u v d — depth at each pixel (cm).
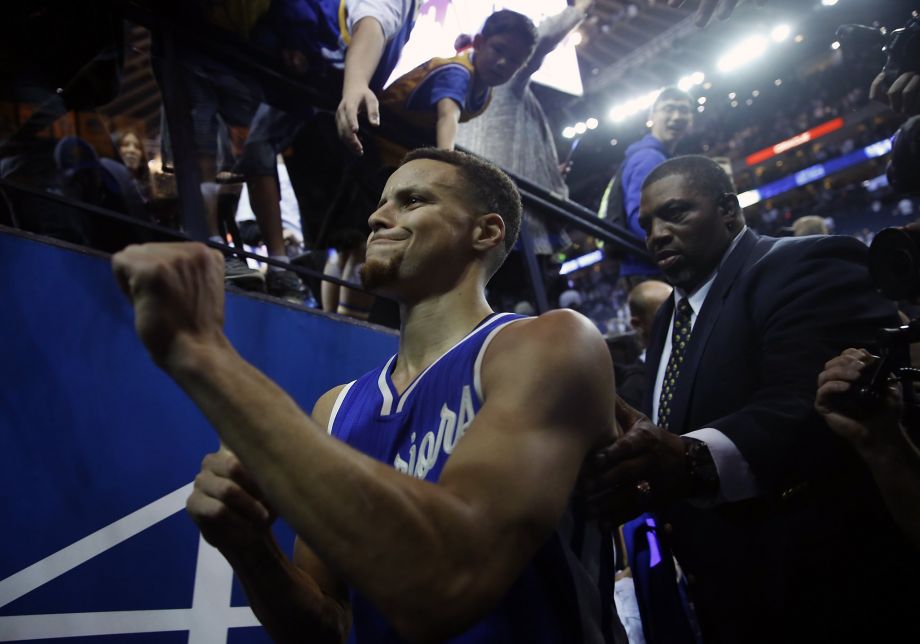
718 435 129
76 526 128
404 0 198
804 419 129
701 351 154
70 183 180
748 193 1353
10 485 122
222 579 144
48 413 129
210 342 66
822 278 144
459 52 216
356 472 63
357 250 227
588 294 969
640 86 893
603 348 90
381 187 224
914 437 127
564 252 295
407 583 62
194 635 137
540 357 82
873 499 137
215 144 190
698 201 167
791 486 135
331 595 104
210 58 189
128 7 173
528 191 258
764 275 154
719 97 1034
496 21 209
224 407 63
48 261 136
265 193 204
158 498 139
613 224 282
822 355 136
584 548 99
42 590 121
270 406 64
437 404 93
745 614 139
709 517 147
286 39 194
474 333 98
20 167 172
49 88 178
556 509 73
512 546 69
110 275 144
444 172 111
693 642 157
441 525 65
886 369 114
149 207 209
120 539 132
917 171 133
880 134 1203
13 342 128
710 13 207
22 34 170
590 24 862
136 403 141
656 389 177
